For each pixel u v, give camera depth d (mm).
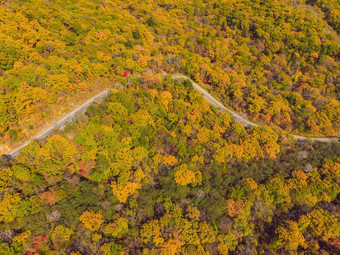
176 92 81250
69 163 51312
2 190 43281
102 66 74250
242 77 96938
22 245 39938
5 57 63250
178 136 65250
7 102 54156
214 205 53750
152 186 55656
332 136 82375
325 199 59125
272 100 86625
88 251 43062
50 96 60188
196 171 59812
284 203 58625
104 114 61531
